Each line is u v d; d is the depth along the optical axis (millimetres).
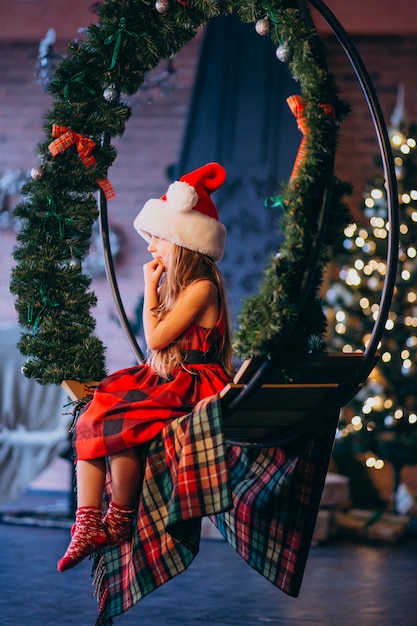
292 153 8234
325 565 5668
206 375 3127
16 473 7094
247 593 4832
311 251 2811
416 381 7242
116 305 3746
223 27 8617
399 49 8766
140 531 2953
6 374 7504
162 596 4727
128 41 3434
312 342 2973
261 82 8414
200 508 2783
